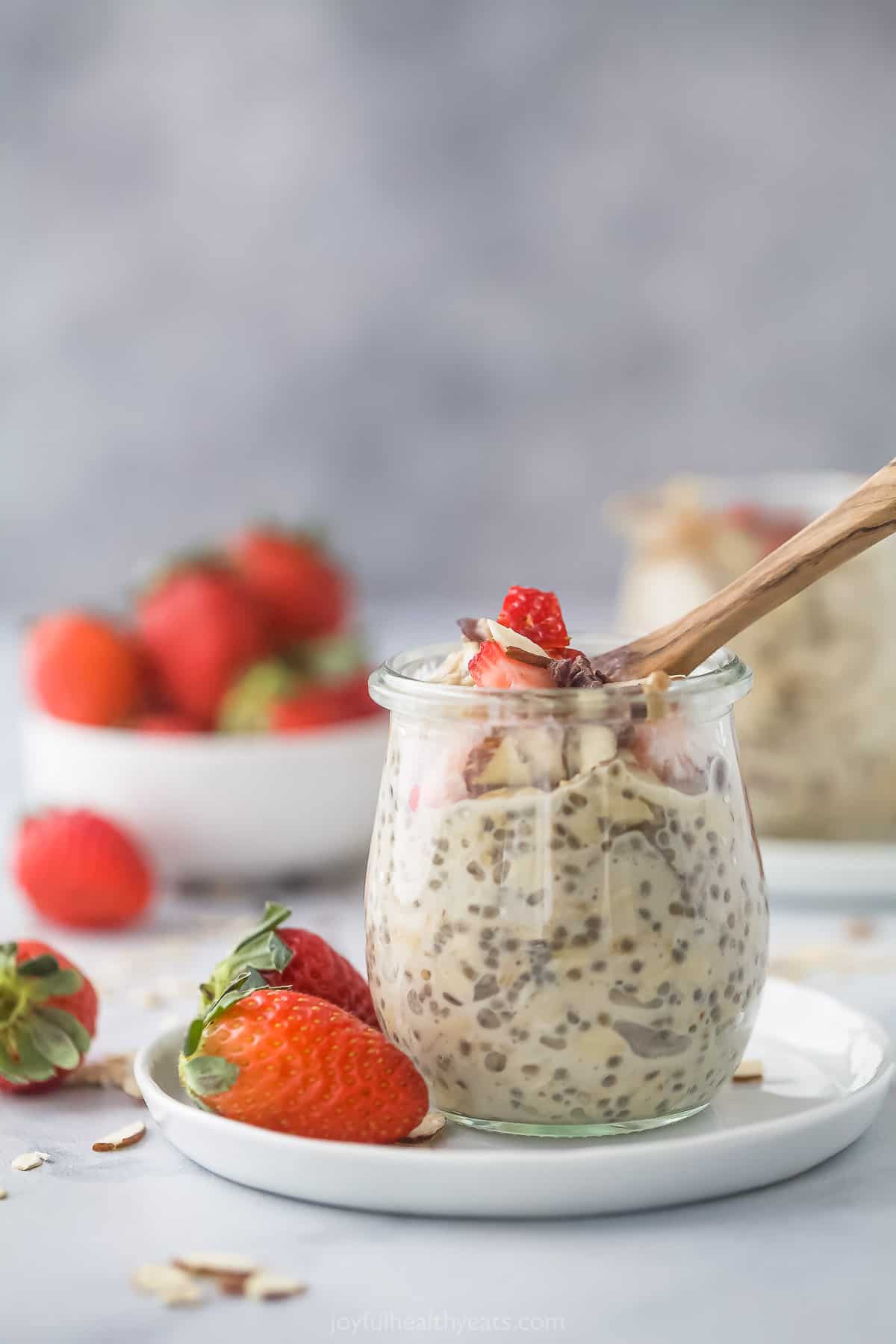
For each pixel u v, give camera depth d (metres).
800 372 1.71
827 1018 0.61
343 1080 0.54
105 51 1.68
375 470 1.76
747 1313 0.51
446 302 1.72
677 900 0.55
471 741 0.55
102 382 1.75
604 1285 0.52
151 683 0.82
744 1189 0.55
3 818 0.86
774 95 1.65
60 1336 0.50
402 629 1.28
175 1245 0.53
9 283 1.72
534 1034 0.54
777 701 0.74
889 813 0.75
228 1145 0.54
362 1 1.66
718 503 0.80
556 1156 0.53
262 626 0.83
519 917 0.54
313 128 1.69
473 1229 0.54
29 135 1.69
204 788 0.76
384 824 0.57
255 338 1.74
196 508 1.77
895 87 1.64
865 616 0.74
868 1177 0.56
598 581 1.77
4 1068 0.59
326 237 1.71
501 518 1.77
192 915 0.76
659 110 1.67
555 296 1.71
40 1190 0.56
